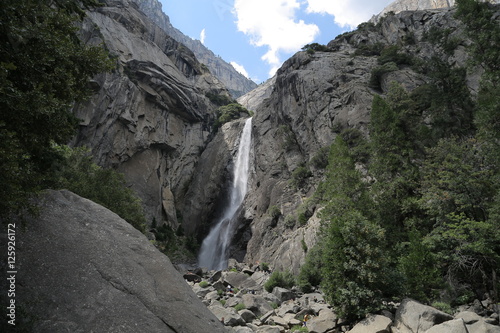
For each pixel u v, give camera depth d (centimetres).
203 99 8275
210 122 8269
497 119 2111
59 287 734
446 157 2188
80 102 1077
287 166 5469
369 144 3023
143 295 811
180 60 9156
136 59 6481
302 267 2995
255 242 4784
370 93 4891
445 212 2031
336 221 1659
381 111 2877
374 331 1260
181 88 7319
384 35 6606
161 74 6819
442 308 1540
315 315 1795
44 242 812
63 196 1015
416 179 2547
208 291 2731
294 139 5691
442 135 3070
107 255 872
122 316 736
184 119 7531
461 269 1836
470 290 1872
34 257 766
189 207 6631
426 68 4984
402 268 1720
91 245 877
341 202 2459
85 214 980
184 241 6100
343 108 5028
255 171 6131
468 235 1766
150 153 6462
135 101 6138
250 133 7019
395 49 5425
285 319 1770
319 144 5006
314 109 5412
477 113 2206
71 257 812
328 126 5038
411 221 2336
